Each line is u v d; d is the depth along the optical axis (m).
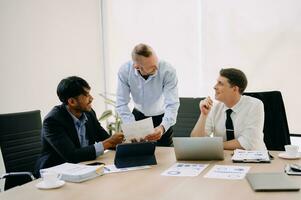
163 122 2.66
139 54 2.49
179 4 3.98
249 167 1.90
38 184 1.74
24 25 3.46
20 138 2.58
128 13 4.30
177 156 2.12
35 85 3.59
